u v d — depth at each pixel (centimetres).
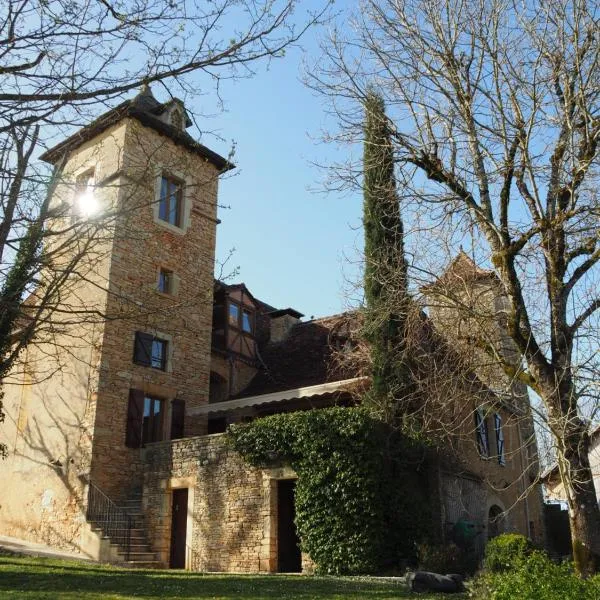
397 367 1506
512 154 1095
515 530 2209
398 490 1502
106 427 1773
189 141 1085
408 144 1196
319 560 1423
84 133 904
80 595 934
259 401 1828
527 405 1059
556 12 1073
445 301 1109
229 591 1041
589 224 1054
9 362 1139
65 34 722
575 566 926
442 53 1148
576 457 952
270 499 1538
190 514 1655
